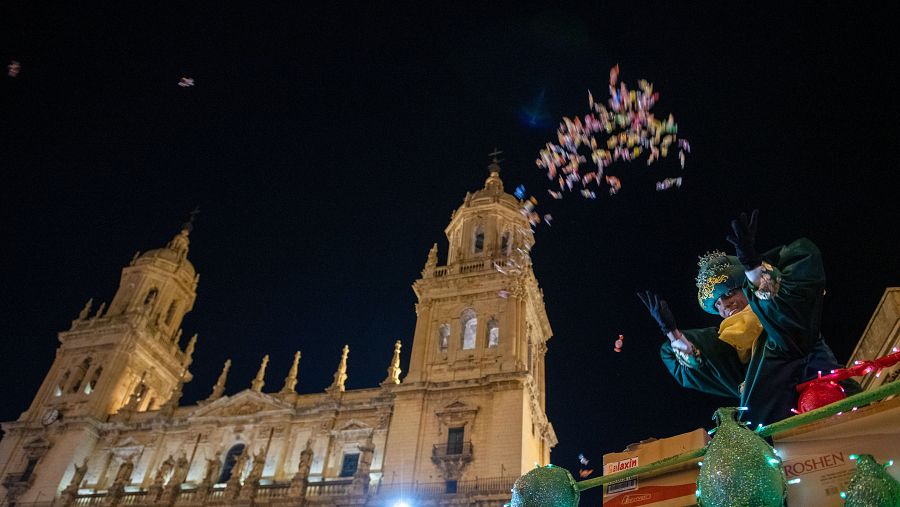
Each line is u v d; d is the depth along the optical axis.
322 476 45.97
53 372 56.97
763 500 3.74
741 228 5.12
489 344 48.69
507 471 40.75
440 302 51.62
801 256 5.20
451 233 59.31
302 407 49.81
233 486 45.03
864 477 3.67
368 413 48.41
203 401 52.38
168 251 67.00
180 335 65.12
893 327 9.18
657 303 6.65
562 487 4.96
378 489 42.16
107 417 53.88
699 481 4.06
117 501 46.59
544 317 56.50
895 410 4.10
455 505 39.94
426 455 43.22
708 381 6.59
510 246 55.78
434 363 48.09
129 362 57.56
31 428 52.78
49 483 48.59
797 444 4.38
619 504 5.31
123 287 63.81
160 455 50.22
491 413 43.94
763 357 5.53
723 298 6.63
